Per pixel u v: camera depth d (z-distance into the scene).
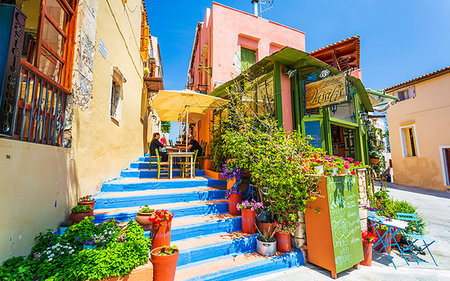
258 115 5.67
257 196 4.68
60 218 3.01
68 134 3.33
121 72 5.68
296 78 5.62
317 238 3.67
